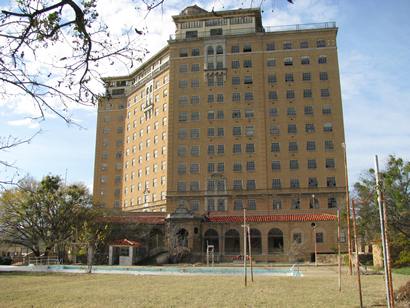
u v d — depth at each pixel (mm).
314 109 87188
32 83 6770
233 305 21250
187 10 98188
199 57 94125
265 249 72938
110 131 115188
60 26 6891
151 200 97250
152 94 103438
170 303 22172
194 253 71188
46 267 55406
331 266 58312
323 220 72562
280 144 86312
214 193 85938
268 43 92062
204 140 89562
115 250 66250
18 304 21938
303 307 20312
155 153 98938
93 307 20797
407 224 35375
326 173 83562
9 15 6520
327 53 89562
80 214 69750
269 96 89188
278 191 83812
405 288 21594
